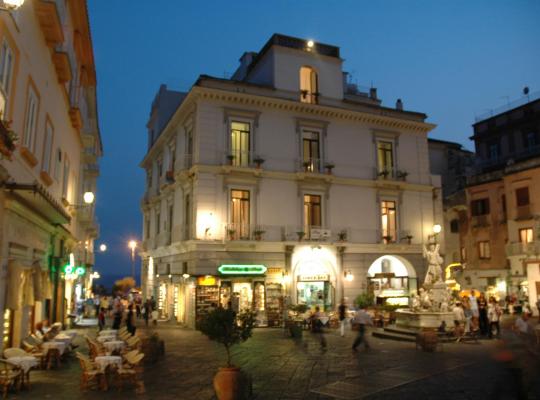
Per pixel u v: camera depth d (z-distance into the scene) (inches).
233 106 1035.9
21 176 461.4
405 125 1229.1
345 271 1091.3
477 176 1521.9
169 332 888.9
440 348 632.4
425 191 1240.2
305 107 1098.1
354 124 1169.4
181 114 1125.7
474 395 379.2
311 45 1167.0
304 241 1047.6
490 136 1610.5
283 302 1003.3
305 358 572.4
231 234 984.9
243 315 378.0
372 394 386.6
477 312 811.4
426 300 807.1
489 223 1469.0
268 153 1056.2
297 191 1072.8
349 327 933.8
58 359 508.1
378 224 1155.3
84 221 1131.9
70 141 820.0
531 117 1469.0
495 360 279.0
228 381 354.0
